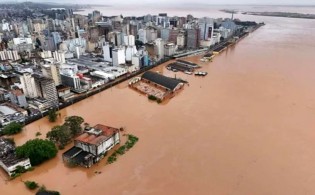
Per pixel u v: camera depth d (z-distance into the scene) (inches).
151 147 4055.1
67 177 3442.4
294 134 4387.3
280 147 4023.1
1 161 3555.6
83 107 5600.4
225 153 3890.3
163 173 3491.6
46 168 3614.7
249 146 4055.1
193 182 3324.3
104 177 3435.0
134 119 4980.3
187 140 4234.7
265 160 3725.4
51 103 5580.7
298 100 5772.6
